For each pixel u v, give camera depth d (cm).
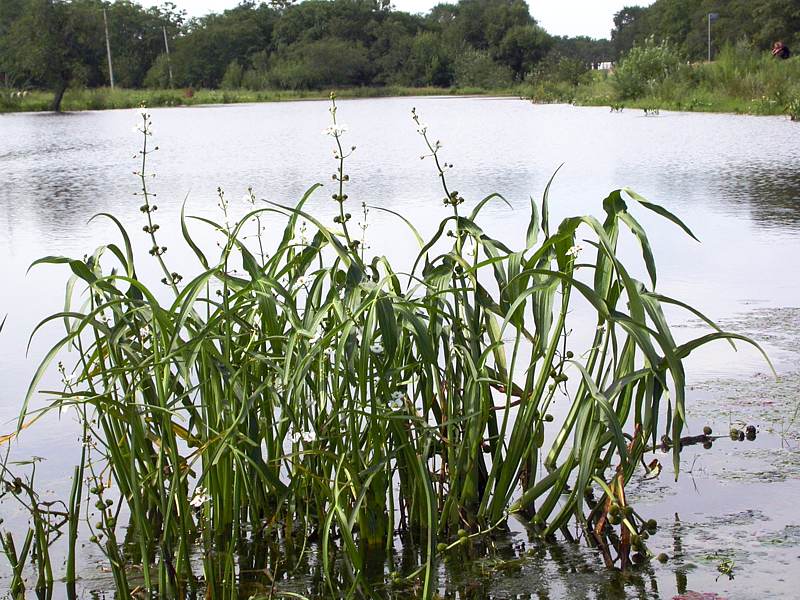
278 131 2853
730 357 492
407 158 1778
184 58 7988
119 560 277
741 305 600
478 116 3391
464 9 8688
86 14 6019
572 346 520
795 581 275
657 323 278
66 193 1381
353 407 291
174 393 329
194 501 271
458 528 311
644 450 296
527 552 301
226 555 273
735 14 6769
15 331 589
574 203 1091
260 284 320
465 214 1017
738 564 287
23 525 330
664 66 3891
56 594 285
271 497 333
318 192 1255
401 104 4988
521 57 8200
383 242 845
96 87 7538
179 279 335
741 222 944
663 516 322
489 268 694
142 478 296
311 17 8625
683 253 788
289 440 379
